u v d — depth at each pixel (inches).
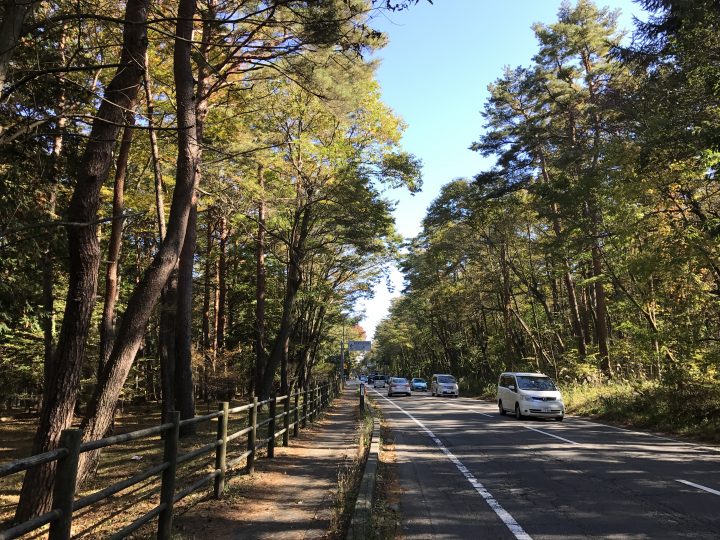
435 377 1707.7
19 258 403.2
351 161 716.0
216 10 434.9
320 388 842.2
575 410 865.5
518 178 1144.2
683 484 318.0
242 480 317.7
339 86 467.5
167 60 535.8
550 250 987.3
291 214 807.1
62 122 417.7
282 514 249.3
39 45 349.7
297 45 370.6
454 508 271.1
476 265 1659.7
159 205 463.8
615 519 244.8
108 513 262.7
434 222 1439.5
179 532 219.6
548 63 1081.4
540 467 379.6
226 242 1117.1
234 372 918.4
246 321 1184.8
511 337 1573.6
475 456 436.1
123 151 522.3
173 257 313.3
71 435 132.8
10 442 612.1
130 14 305.0
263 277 904.9
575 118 1035.9
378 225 765.3
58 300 739.4
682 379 627.2
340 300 1256.2
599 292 1086.4
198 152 357.7
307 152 666.2
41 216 401.1
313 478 333.7
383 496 297.1
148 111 459.2
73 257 279.7
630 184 631.2
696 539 214.7
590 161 844.6
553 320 1517.0
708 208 659.4
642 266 627.8
